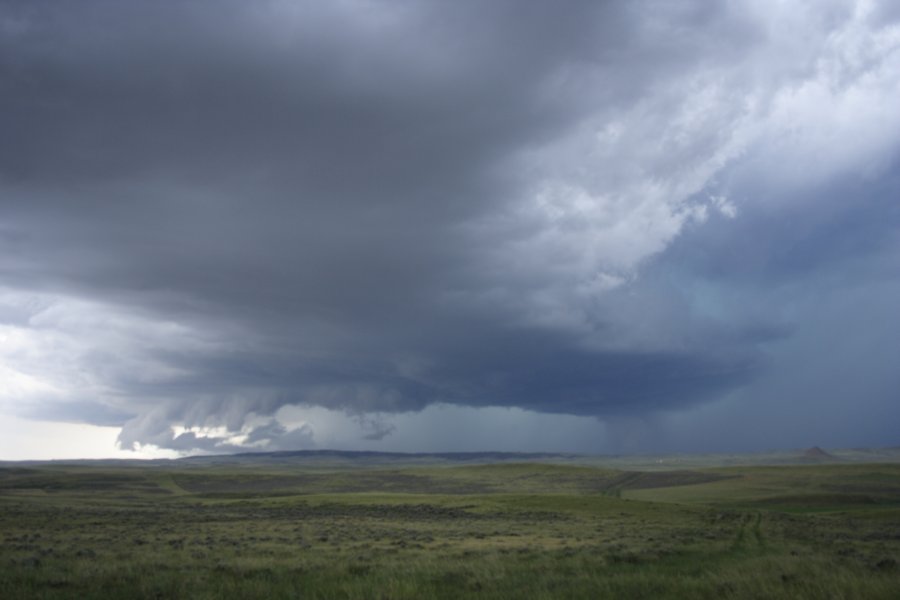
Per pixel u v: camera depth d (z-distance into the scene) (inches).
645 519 2470.5
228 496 5762.8
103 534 1640.0
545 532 1820.9
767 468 7322.8
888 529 2153.1
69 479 7534.5
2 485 6717.5
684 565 974.4
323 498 4101.9
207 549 1264.8
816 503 4033.0
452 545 1391.5
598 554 1111.6
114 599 661.3
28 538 1478.8
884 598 625.6
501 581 759.7
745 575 753.0
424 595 666.8
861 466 6663.4
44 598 660.1
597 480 7445.9
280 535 1690.5
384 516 2689.5
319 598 679.7
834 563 909.2
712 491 5093.5
